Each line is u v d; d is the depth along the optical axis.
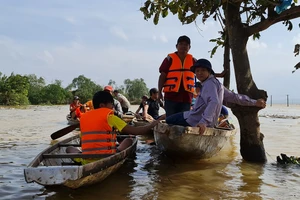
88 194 4.13
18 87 51.06
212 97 5.27
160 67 6.73
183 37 6.46
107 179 4.83
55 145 5.34
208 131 5.49
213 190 4.35
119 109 9.41
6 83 49.31
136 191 4.27
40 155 4.34
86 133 4.63
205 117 5.20
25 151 7.08
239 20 6.18
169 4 6.86
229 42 6.33
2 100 49.38
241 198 4.02
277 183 4.70
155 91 10.57
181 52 6.52
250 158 6.18
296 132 11.45
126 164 5.87
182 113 5.80
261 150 6.18
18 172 5.22
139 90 77.00
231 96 5.80
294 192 4.26
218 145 6.27
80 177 3.69
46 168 3.63
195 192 4.26
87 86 74.19
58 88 64.62
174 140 5.41
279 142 8.86
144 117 10.30
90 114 4.68
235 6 6.12
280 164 5.96
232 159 6.42
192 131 5.21
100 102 4.77
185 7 6.12
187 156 5.99
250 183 4.69
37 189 4.34
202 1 5.96
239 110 6.12
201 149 5.80
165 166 5.75
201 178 4.96
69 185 3.79
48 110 33.03
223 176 5.08
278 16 5.76
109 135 4.63
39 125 13.86
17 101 51.38
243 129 6.19
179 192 4.25
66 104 65.69
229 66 6.98
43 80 78.75
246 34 6.12
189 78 6.57
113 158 4.45
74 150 5.11
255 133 6.12
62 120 17.17
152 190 4.33
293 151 7.38
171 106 6.63
